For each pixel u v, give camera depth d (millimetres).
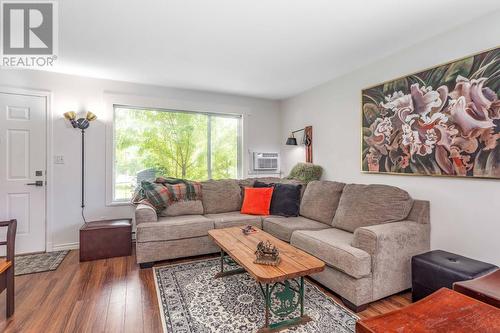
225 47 2592
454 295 1283
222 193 3654
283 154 4738
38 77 3180
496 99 1939
